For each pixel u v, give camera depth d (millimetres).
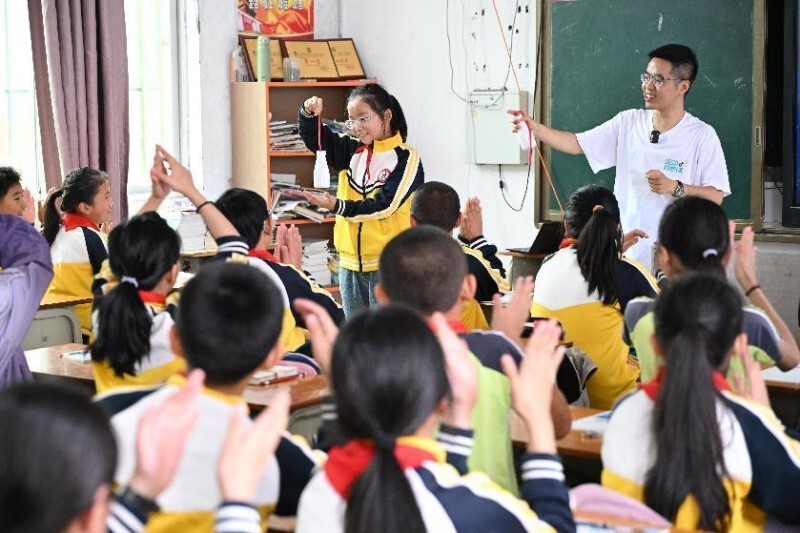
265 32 7195
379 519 1345
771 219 5699
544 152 6473
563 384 3414
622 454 1954
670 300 1947
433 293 2107
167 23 6852
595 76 6191
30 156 6156
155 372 2643
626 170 4898
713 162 4723
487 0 6781
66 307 4391
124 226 2660
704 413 1849
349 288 4926
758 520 2023
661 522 1752
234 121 7039
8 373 3137
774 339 2646
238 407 1752
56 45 5848
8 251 3139
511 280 5336
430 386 1411
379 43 7371
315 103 5047
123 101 6293
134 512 1369
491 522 1479
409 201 4781
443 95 7070
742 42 5598
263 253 3514
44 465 1003
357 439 1470
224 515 1302
